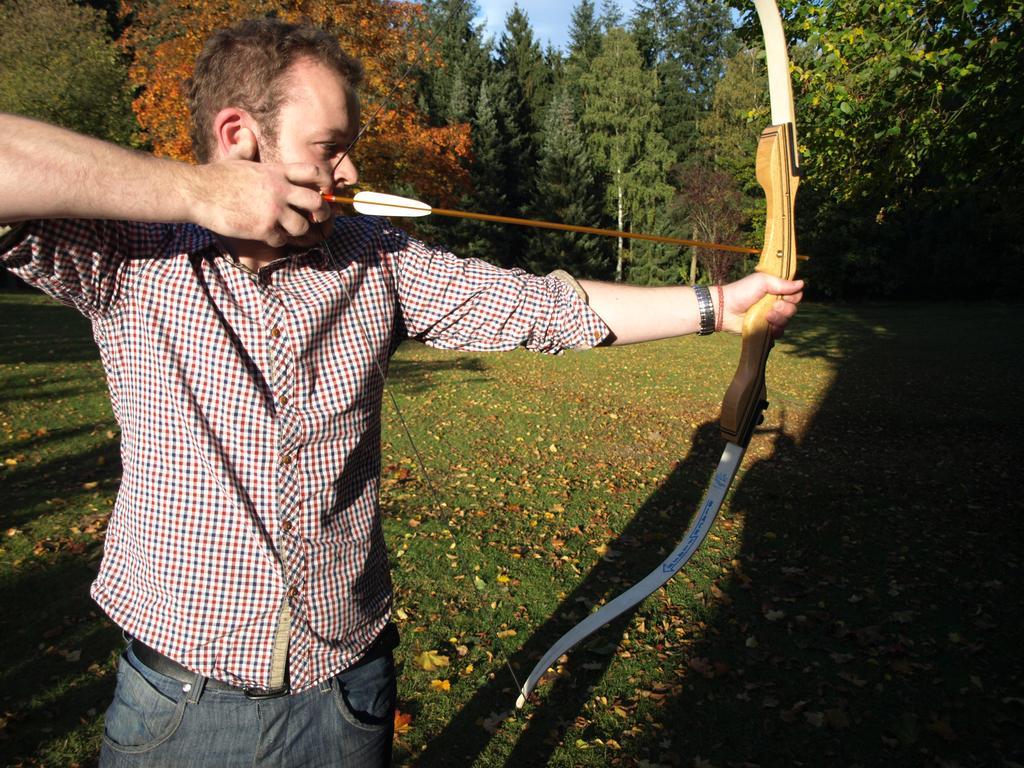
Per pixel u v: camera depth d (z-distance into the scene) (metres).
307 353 1.09
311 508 1.10
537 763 2.56
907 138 6.04
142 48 10.94
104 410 7.10
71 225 0.99
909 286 27.06
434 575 3.93
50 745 2.54
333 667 1.14
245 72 1.07
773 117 1.47
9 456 5.62
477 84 29.83
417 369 10.62
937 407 8.98
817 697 2.94
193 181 0.92
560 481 5.65
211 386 1.05
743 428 1.51
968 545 4.48
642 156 30.38
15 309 15.44
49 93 16.45
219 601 1.06
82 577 3.71
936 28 5.65
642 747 2.65
